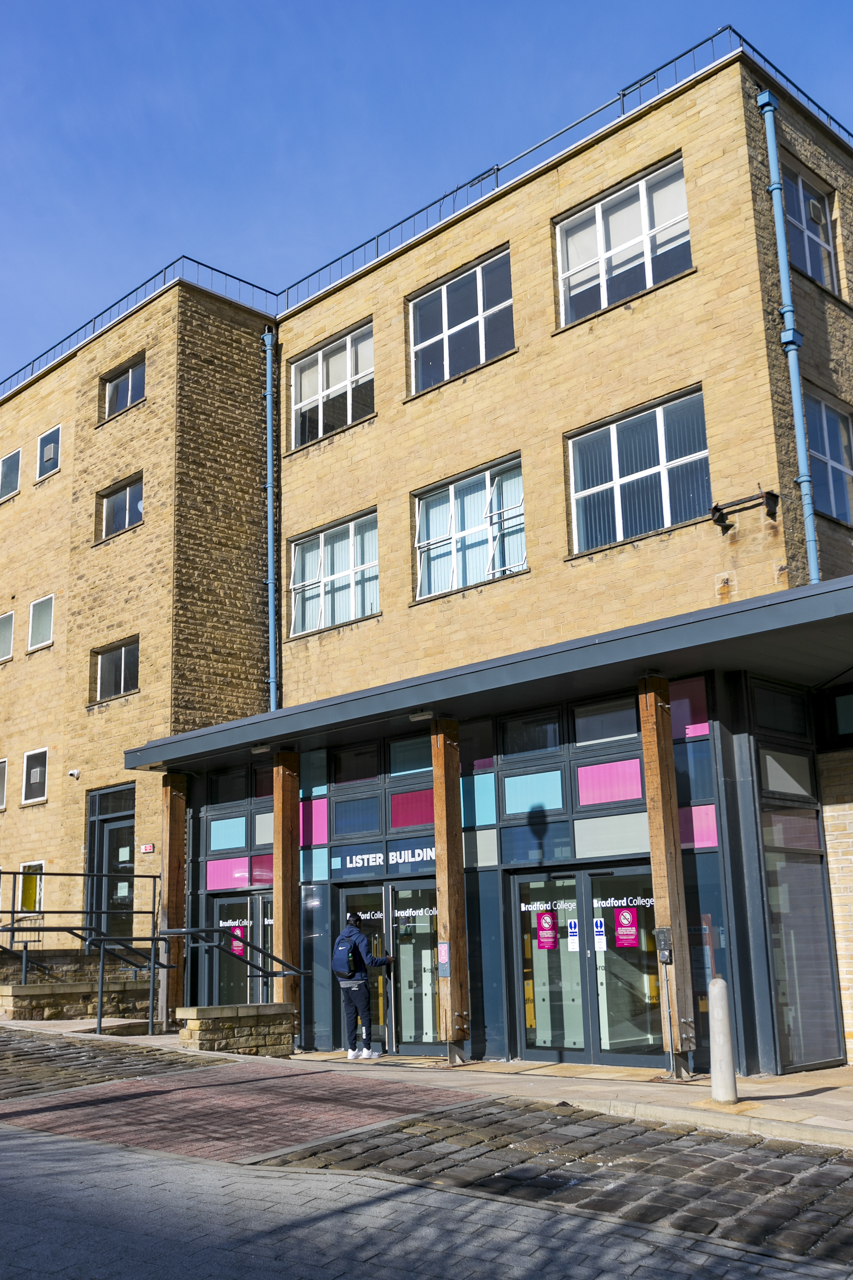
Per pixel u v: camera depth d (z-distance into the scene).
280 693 20.64
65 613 23.64
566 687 13.39
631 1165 7.60
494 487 17.62
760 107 15.44
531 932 14.18
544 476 16.62
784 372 14.66
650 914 13.06
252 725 16.48
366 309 20.19
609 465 16.08
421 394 18.70
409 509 18.61
